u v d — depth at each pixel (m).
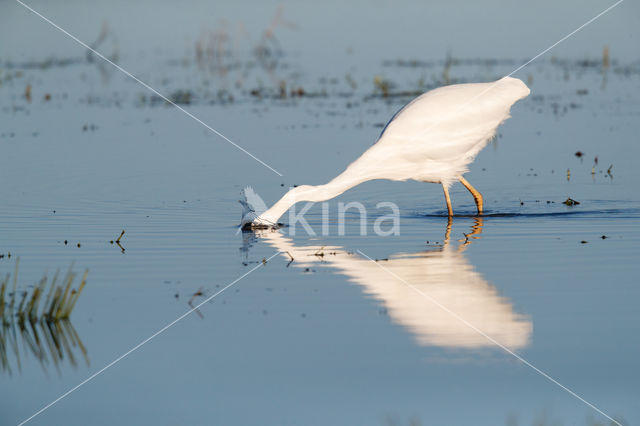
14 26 48.56
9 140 23.02
